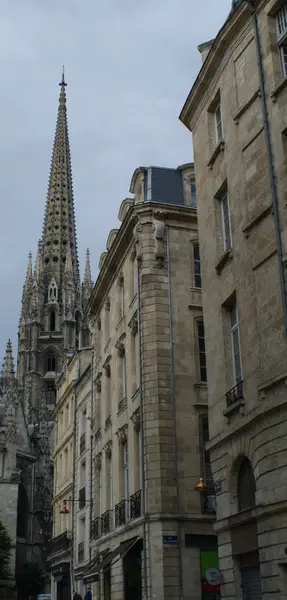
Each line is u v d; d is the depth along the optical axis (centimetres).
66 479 5412
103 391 3953
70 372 5544
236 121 2152
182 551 2736
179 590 2672
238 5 2138
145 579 2727
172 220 3259
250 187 2008
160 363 3000
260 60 2011
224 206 2320
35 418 11856
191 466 2878
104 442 3784
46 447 9288
